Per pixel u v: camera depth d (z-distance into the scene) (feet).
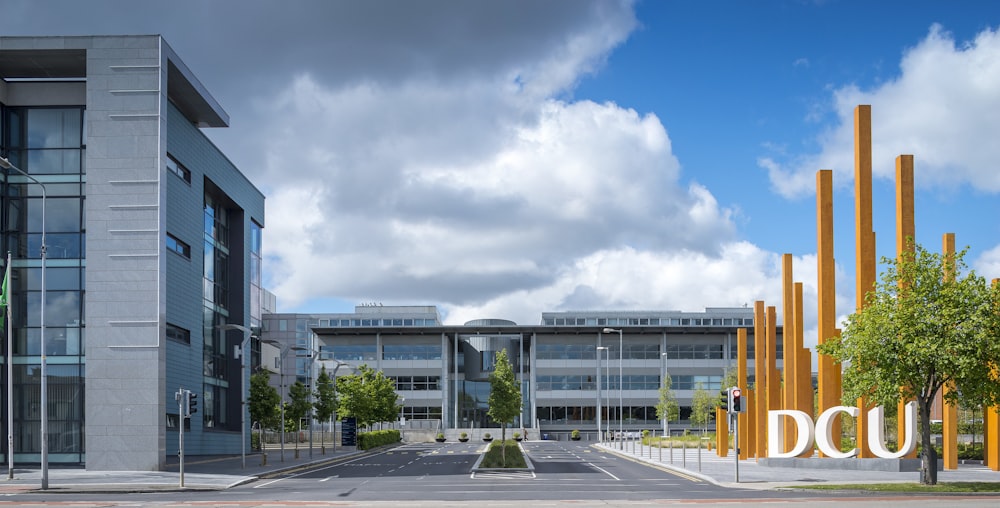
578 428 432.66
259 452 255.50
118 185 166.50
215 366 237.86
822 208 150.41
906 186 136.46
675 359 437.58
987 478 123.03
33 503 93.04
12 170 175.63
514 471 153.58
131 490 110.42
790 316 164.45
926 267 109.19
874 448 140.87
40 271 174.09
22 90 177.06
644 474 143.13
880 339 108.58
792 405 161.79
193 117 221.05
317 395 242.99
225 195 239.30
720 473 136.46
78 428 171.94
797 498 93.45
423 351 438.40
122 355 163.63
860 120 143.84
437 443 368.07
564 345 438.81
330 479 135.64
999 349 102.42
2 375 172.45
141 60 168.45
